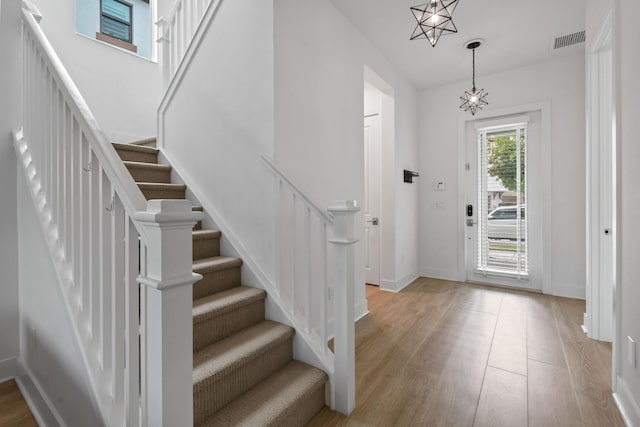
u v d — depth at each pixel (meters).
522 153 3.74
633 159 1.48
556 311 3.00
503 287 3.85
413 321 2.79
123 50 3.41
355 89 2.93
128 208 0.92
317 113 2.43
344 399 1.59
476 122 4.02
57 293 1.42
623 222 1.61
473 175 4.07
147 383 0.85
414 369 2.00
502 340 2.40
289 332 1.77
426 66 3.68
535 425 1.49
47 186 1.61
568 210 3.44
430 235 4.36
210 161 2.38
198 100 2.46
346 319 1.59
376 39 3.13
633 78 1.48
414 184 4.30
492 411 1.59
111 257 1.12
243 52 2.17
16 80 1.90
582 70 3.36
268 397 1.46
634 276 1.48
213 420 1.31
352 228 1.66
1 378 1.82
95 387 1.10
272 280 2.02
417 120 4.37
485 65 3.65
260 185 2.08
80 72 3.09
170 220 0.79
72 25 3.04
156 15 3.79
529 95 3.64
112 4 3.42
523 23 2.84
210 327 1.62
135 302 0.97
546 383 1.83
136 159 2.56
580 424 1.50
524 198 3.72
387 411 1.61
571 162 3.42
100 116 3.22
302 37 2.27
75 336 1.24
